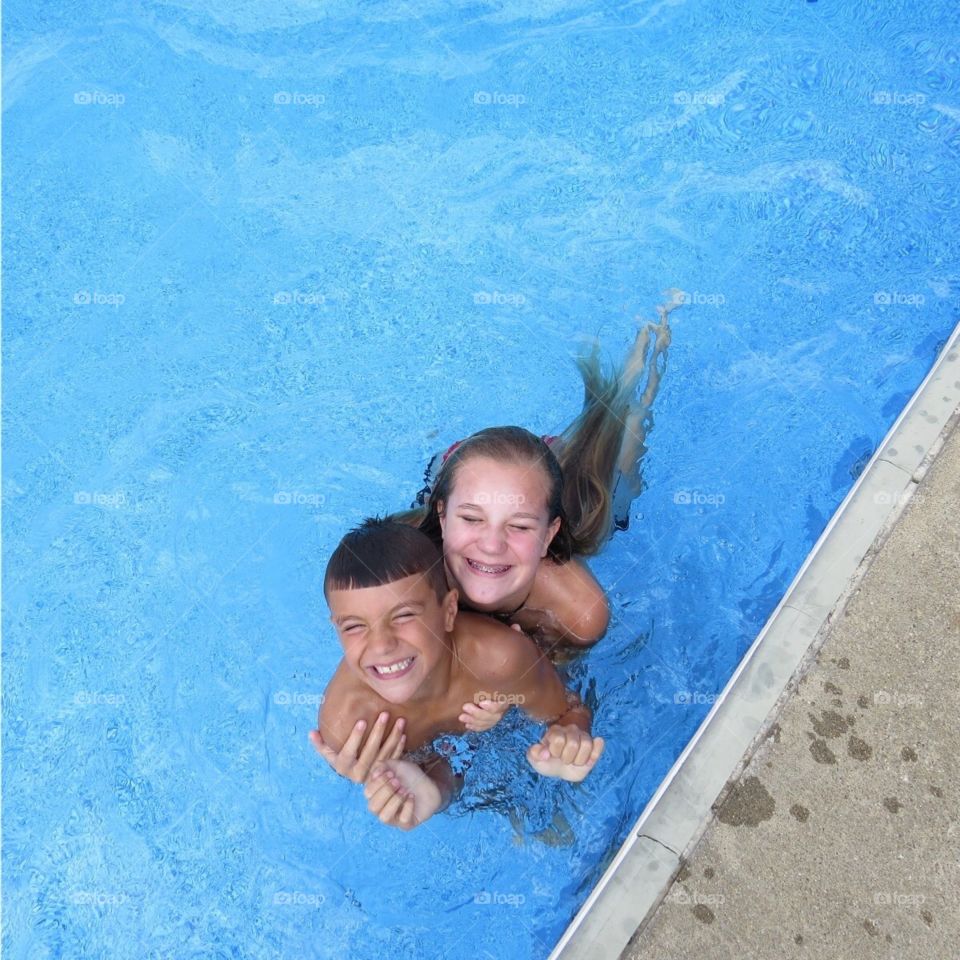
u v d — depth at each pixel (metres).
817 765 1.49
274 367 1.90
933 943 1.40
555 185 2.08
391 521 1.48
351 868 1.55
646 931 1.42
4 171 2.07
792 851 1.45
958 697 1.53
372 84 2.18
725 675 1.65
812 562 1.64
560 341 1.92
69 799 1.59
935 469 1.70
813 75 2.20
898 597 1.60
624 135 2.13
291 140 2.12
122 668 1.67
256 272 1.98
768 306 1.95
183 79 2.18
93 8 2.25
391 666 1.38
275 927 1.52
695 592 1.70
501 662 1.46
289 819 1.58
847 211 2.05
